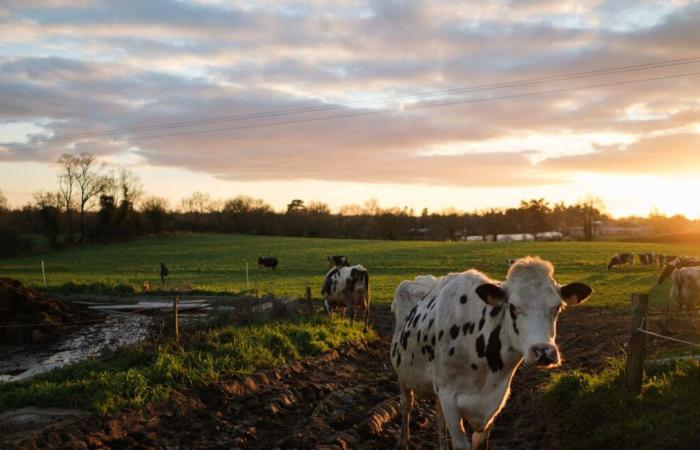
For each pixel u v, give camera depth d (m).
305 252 69.12
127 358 10.81
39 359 15.91
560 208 132.88
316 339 13.88
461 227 119.31
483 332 5.72
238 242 88.81
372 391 10.84
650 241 86.81
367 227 115.69
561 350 14.60
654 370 8.71
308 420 8.87
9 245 76.44
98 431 7.67
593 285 31.83
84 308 25.50
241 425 8.53
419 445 8.10
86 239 91.31
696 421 6.55
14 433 7.28
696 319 15.52
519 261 5.54
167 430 8.16
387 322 21.25
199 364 10.40
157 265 57.44
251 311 15.62
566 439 7.42
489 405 5.81
